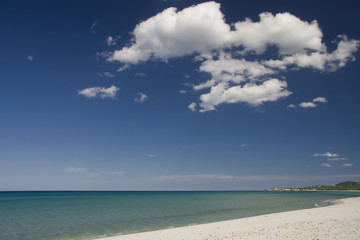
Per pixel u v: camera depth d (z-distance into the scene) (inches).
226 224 1132.5
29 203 3248.0
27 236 1053.8
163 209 2209.6
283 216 1341.0
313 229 885.2
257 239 774.5
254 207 2283.5
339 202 2492.6
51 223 1406.3
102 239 901.8
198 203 3019.2
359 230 808.9
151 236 920.3
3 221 1499.8
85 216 1721.2
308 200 3312.0
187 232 971.3
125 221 1448.1
